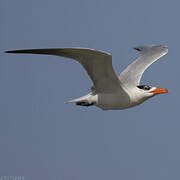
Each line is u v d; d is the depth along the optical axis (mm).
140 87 13977
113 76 12891
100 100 13336
